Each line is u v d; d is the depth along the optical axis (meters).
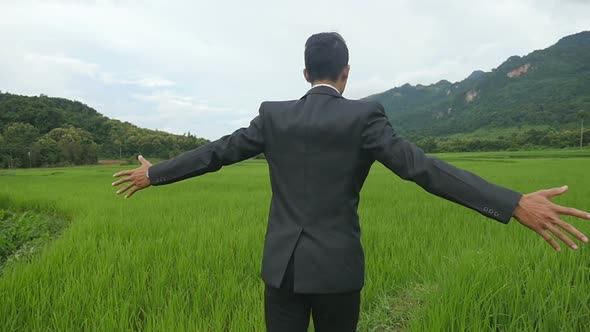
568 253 4.01
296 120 1.64
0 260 5.71
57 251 4.71
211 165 1.72
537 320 2.90
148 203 10.27
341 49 1.72
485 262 3.65
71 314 3.29
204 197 11.54
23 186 16.80
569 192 11.15
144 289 3.76
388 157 1.50
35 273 3.95
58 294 3.60
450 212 7.93
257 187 15.36
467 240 5.25
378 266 4.32
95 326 3.06
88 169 44.81
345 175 1.58
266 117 1.73
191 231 6.05
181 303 3.50
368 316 3.36
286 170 1.65
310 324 3.07
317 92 1.69
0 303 3.30
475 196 1.40
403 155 1.47
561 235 1.35
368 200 10.23
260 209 8.80
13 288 3.59
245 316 3.19
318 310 1.64
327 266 1.56
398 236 5.70
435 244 5.20
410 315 3.25
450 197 1.42
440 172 1.43
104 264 4.28
